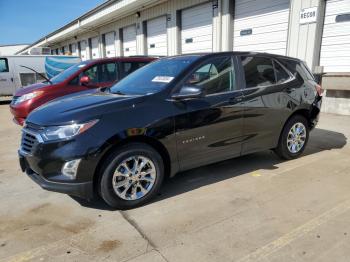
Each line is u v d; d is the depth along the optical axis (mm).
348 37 8531
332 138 6223
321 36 9180
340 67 8836
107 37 23672
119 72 7500
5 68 14070
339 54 8805
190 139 3689
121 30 21125
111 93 4039
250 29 11453
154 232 2998
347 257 2574
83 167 3104
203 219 3207
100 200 3689
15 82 14312
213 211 3367
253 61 4422
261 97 4316
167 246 2777
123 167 3344
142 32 18141
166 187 4008
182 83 3717
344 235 2879
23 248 2785
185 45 14922
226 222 3141
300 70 5012
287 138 4812
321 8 8945
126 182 3373
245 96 4145
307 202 3531
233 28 12172
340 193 3746
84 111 3227
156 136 3420
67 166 3098
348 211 3312
